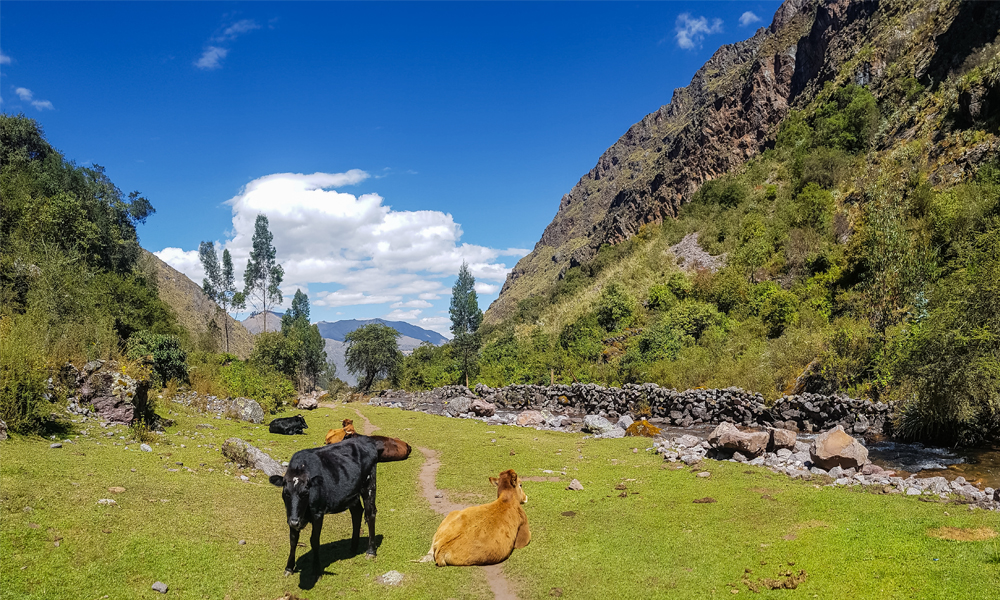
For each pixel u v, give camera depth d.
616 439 16.33
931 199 28.45
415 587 6.43
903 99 46.38
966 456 12.84
